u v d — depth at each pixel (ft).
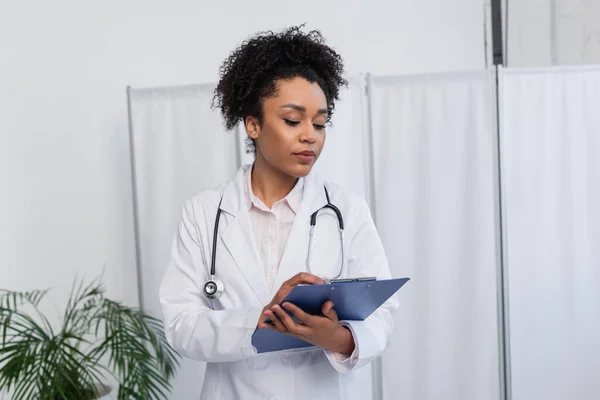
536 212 8.77
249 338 4.31
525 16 10.94
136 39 10.06
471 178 8.75
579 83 8.68
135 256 10.07
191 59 10.33
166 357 8.79
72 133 9.71
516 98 8.71
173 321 4.73
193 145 8.89
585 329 8.81
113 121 9.95
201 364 9.02
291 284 4.06
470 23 11.24
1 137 9.25
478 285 8.79
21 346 7.50
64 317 9.57
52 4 9.56
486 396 8.81
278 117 4.46
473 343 8.82
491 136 8.70
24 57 9.39
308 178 4.97
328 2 10.85
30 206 9.45
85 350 9.70
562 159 8.74
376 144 8.93
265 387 4.59
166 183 8.98
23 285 9.39
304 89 4.43
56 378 7.27
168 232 9.00
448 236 8.82
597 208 8.73
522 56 11.00
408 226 8.91
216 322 4.44
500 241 8.73
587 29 10.60
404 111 8.85
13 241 9.33
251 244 4.77
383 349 4.49
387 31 11.05
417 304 8.91
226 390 4.76
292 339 4.50
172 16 10.23
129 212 10.04
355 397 4.85
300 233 4.77
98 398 7.66
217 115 8.82
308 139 4.43
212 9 10.39
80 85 9.76
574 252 8.77
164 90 8.93
